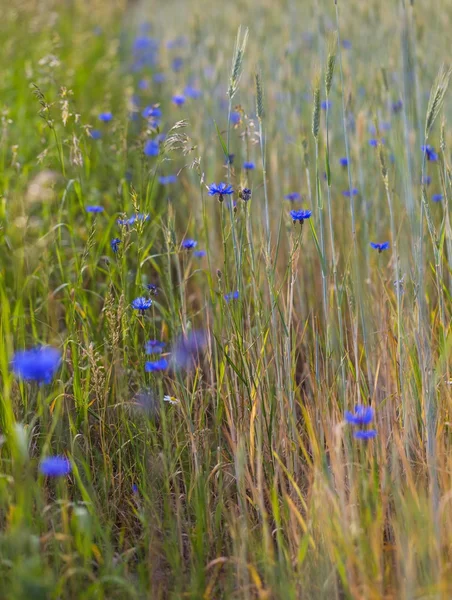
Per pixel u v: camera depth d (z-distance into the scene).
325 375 2.66
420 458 2.58
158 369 2.57
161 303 3.05
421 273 2.57
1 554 2.38
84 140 3.02
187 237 3.15
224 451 2.67
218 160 3.44
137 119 3.83
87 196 3.13
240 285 2.64
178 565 2.44
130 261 3.05
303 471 2.60
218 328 2.75
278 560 2.48
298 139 3.10
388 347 2.71
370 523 2.41
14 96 3.59
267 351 2.71
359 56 3.75
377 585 2.38
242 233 2.70
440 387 2.64
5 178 3.05
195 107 3.71
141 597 2.41
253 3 5.05
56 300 2.87
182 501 2.59
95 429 2.67
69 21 5.66
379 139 2.77
